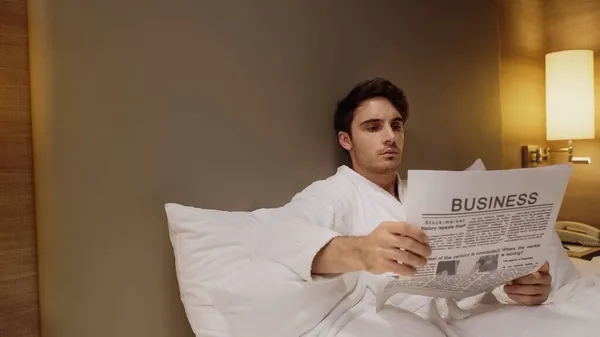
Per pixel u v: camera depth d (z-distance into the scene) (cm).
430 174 78
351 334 92
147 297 104
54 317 95
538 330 93
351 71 152
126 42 102
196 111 113
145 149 104
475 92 198
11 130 94
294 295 93
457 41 190
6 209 93
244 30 123
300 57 137
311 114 140
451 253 85
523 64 234
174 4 110
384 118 138
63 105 94
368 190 131
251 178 124
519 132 231
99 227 98
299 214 112
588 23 237
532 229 90
